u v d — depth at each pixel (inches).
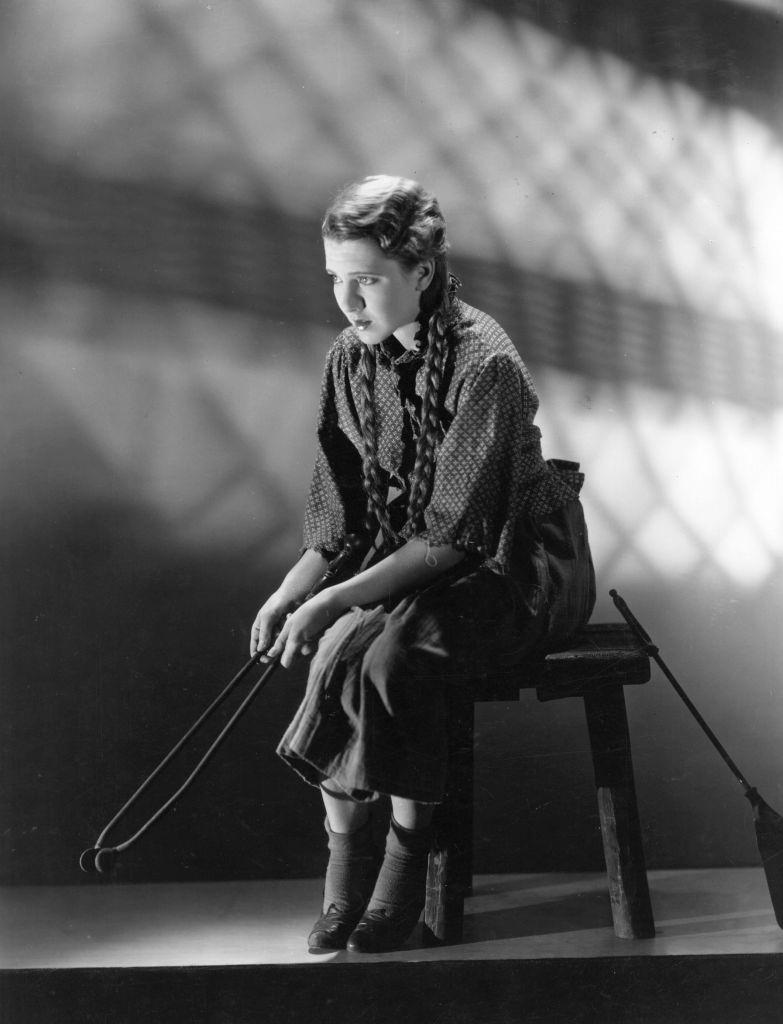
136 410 101.6
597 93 104.3
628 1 104.2
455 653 75.1
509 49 103.6
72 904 93.1
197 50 101.2
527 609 77.5
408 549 75.8
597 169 104.7
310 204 102.3
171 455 101.9
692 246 105.7
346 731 75.5
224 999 76.5
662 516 106.2
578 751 104.4
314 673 76.6
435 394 78.2
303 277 102.4
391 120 102.9
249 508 102.3
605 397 105.7
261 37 101.7
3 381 100.5
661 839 104.1
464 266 104.2
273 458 102.5
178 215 101.4
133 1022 76.7
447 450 76.2
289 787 101.9
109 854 77.4
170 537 101.9
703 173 105.4
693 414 106.3
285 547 102.5
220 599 102.1
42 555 101.0
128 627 101.4
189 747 101.3
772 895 81.0
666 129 104.9
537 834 103.8
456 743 79.7
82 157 100.7
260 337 102.3
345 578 85.0
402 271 76.2
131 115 100.9
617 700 81.0
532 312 104.7
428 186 103.5
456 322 79.2
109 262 101.1
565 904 89.7
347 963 76.3
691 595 106.3
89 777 100.7
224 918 88.5
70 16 100.1
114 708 101.1
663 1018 76.0
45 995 76.6
